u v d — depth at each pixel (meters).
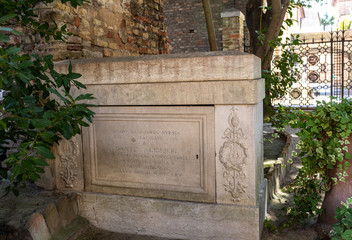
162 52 5.97
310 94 11.14
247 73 2.42
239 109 2.50
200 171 2.67
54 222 2.69
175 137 2.71
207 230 2.65
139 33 5.11
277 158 4.44
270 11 6.04
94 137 2.95
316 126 2.60
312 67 14.39
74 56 3.45
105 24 4.15
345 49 12.95
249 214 2.53
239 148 2.53
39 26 2.73
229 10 9.88
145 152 2.81
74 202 2.98
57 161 3.07
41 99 2.94
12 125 2.51
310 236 2.67
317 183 2.85
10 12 2.28
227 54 2.48
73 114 2.25
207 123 2.60
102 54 4.09
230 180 2.58
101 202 2.94
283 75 5.21
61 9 3.26
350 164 2.58
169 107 2.68
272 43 4.91
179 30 13.39
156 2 5.74
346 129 2.53
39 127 1.85
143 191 2.85
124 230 2.90
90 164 2.99
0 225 2.42
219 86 2.50
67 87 2.36
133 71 2.71
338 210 2.33
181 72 2.58
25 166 1.83
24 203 2.81
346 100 2.67
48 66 2.37
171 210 2.74
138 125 2.81
